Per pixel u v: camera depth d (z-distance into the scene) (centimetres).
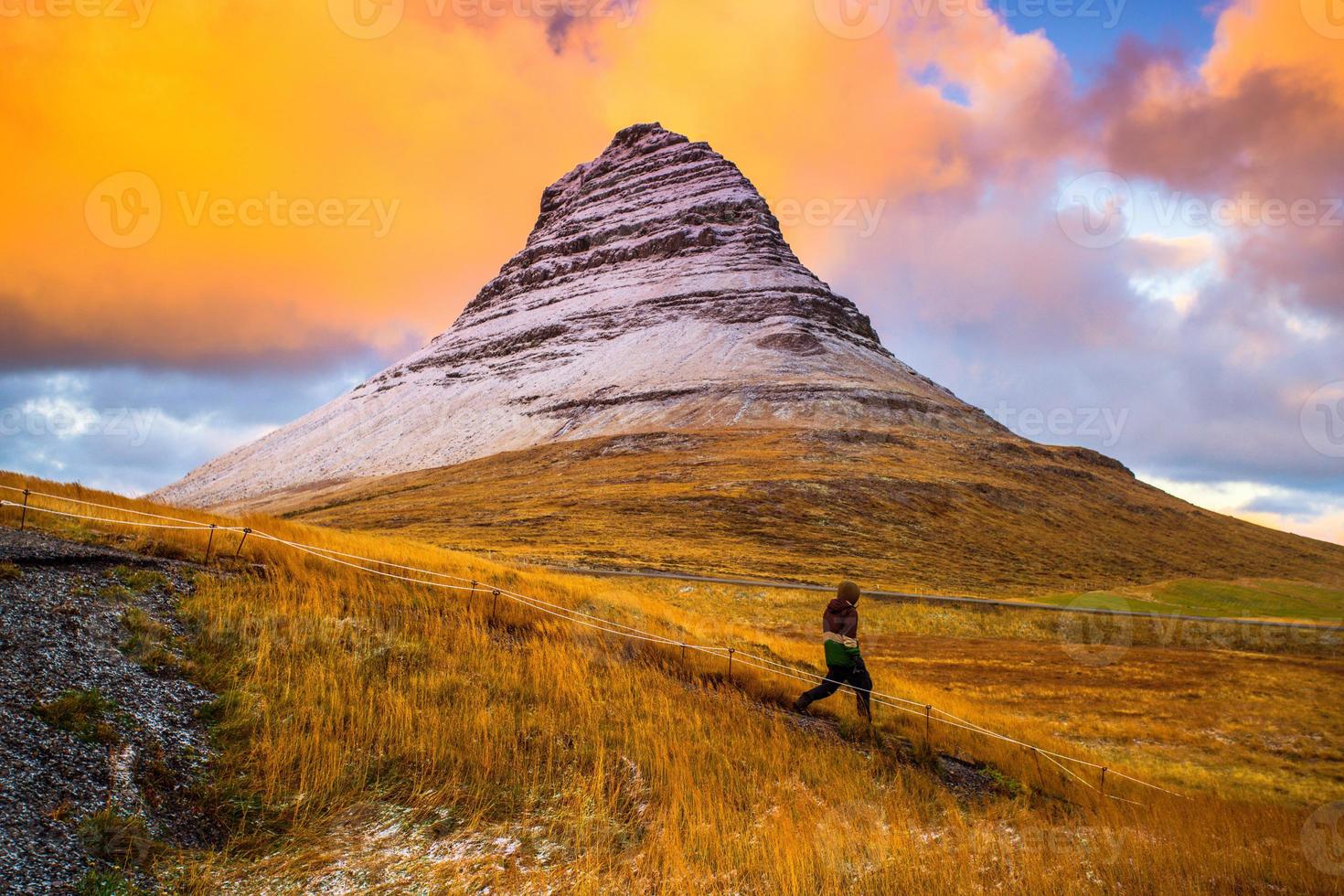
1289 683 3045
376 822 674
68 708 677
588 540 7675
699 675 1273
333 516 10875
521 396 19838
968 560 8594
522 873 614
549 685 1026
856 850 693
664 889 591
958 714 1534
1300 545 13362
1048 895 631
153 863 558
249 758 712
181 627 928
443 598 1330
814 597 5006
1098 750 2209
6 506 1199
